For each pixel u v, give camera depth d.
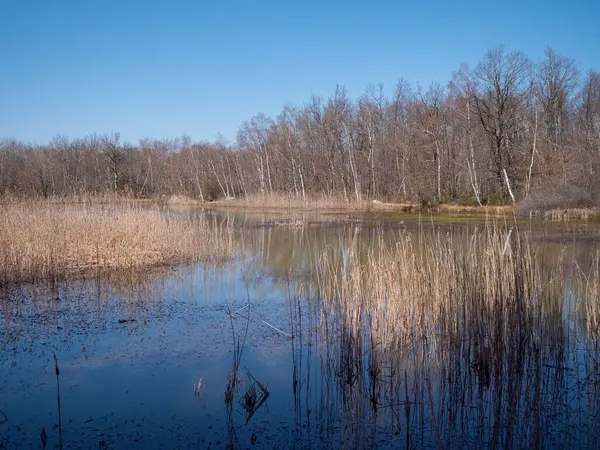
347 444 4.62
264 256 15.72
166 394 5.59
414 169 37.97
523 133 36.03
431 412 5.21
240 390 5.74
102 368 6.33
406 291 7.09
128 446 4.51
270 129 50.41
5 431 4.76
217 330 7.91
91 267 13.01
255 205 40.50
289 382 5.96
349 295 6.96
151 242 14.67
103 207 17.20
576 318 7.30
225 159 53.84
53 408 5.25
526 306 6.37
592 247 15.85
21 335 7.62
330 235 21.16
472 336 6.59
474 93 34.66
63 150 44.59
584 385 5.79
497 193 32.94
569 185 25.36
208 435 4.74
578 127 37.31
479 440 4.71
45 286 11.06
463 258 7.02
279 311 9.09
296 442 4.63
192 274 12.55
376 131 44.53
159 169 50.97
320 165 45.94
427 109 38.06
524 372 6.15
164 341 7.38
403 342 6.73
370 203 36.72
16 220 13.70
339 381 5.98
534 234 18.73
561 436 4.77
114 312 8.99
